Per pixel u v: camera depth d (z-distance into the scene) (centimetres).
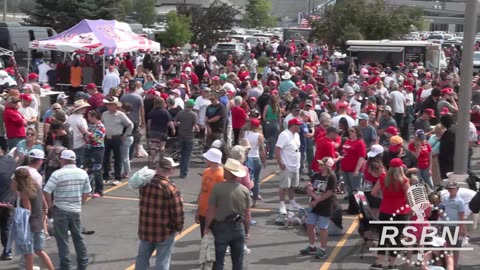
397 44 4188
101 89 3052
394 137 1477
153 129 1947
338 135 1678
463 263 1259
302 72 3472
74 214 1118
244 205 1050
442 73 3216
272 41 6072
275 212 1614
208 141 1973
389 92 2848
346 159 1570
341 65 4288
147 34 5831
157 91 2264
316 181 1285
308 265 1243
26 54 3897
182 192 1792
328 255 1302
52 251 1282
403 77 3303
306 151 1956
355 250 1336
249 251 1305
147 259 1038
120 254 1286
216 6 6234
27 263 1091
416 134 1612
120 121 1819
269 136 2186
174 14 5866
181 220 1033
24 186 1078
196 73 3784
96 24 2900
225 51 5638
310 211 1288
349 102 2411
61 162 1138
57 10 5181
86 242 1355
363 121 1758
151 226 1025
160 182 1026
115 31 2909
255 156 1616
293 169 1510
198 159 2231
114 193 1750
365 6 4966
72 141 1498
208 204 1052
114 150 1833
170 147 2048
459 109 1405
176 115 2038
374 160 1359
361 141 1562
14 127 1730
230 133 2177
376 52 4194
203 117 2197
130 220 1520
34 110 1877
